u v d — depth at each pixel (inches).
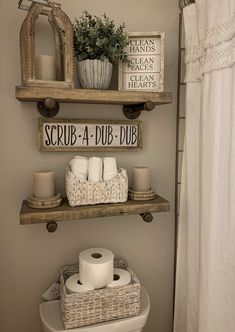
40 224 42.6
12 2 37.9
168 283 50.2
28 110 40.0
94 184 38.0
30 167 41.1
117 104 43.5
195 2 39.1
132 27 43.4
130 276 41.5
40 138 39.9
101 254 40.3
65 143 41.3
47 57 35.1
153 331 50.5
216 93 34.0
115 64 41.3
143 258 48.4
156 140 46.7
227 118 33.8
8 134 39.7
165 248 49.3
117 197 39.2
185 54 42.1
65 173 42.2
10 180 40.4
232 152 32.2
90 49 35.7
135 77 39.4
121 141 43.9
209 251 36.0
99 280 37.7
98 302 37.0
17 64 38.8
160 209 40.2
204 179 37.1
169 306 50.4
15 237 41.6
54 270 43.9
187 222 43.7
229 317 34.5
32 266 42.8
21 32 34.2
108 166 39.3
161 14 44.6
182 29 45.3
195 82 40.6
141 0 43.5
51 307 41.1
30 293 43.1
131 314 38.9
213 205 35.2
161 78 38.8
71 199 37.2
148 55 39.3
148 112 45.7
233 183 32.4
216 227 35.2
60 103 41.2
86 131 42.0
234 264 33.4
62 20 34.3
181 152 47.5
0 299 41.9
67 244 44.2
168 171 47.8
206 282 36.8
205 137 36.7
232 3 31.4
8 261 41.7
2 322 42.4
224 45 32.7
